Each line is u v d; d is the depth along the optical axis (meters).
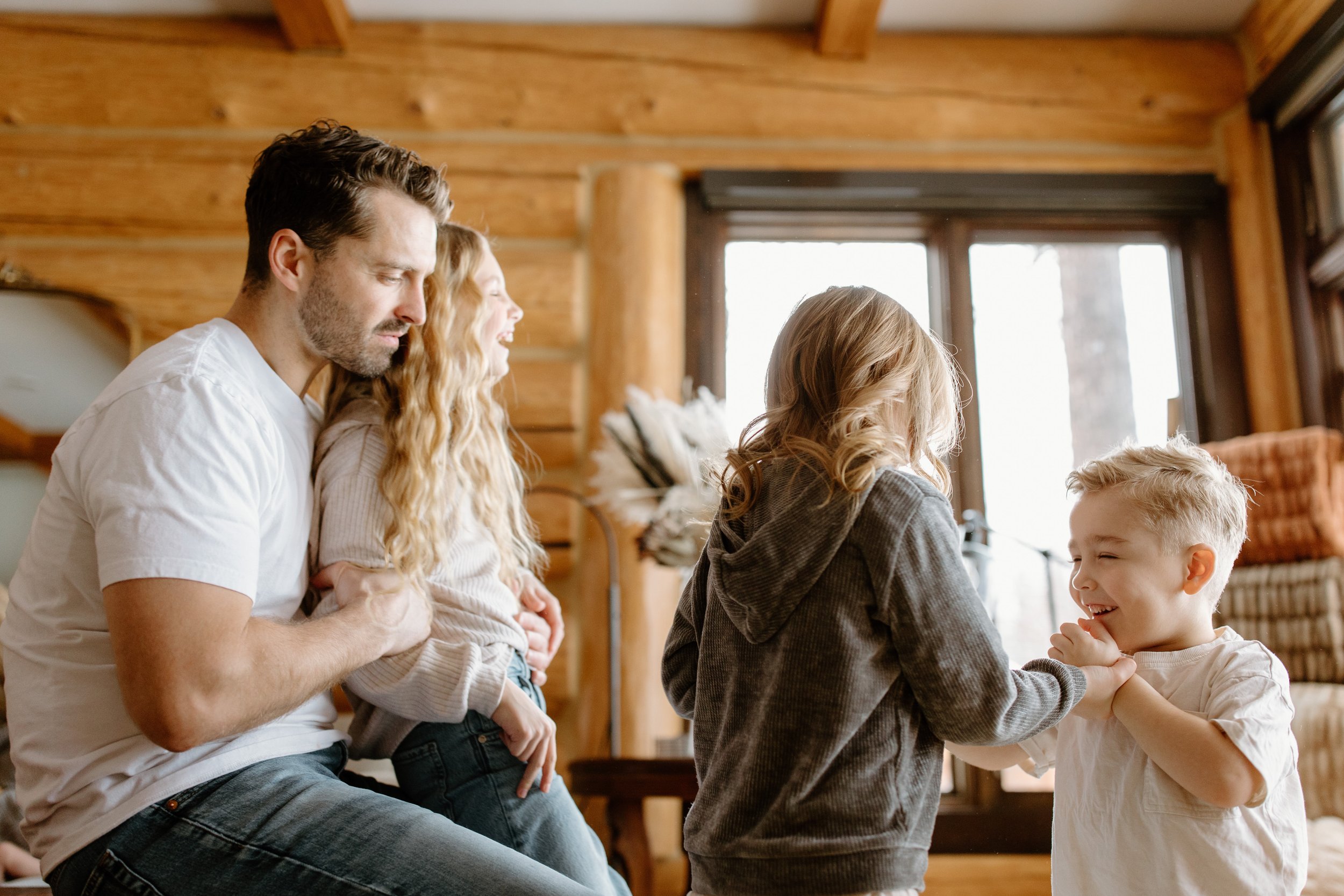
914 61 3.21
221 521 1.06
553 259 3.10
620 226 3.08
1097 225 3.22
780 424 1.18
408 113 3.14
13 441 2.82
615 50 3.19
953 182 3.13
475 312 1.43
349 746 1.34
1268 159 3.16
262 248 1.27
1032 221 3.21
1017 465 3.14
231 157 3.10
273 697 1.06
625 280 3.05
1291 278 3.06
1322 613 2.27
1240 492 1.28
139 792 1.06
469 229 1.52
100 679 1.08
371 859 1.05
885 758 1.01
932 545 1.03
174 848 1.05
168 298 3.01
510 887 1.05
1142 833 1.15
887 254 3.27
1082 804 1.21
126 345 2.97
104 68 3.12
